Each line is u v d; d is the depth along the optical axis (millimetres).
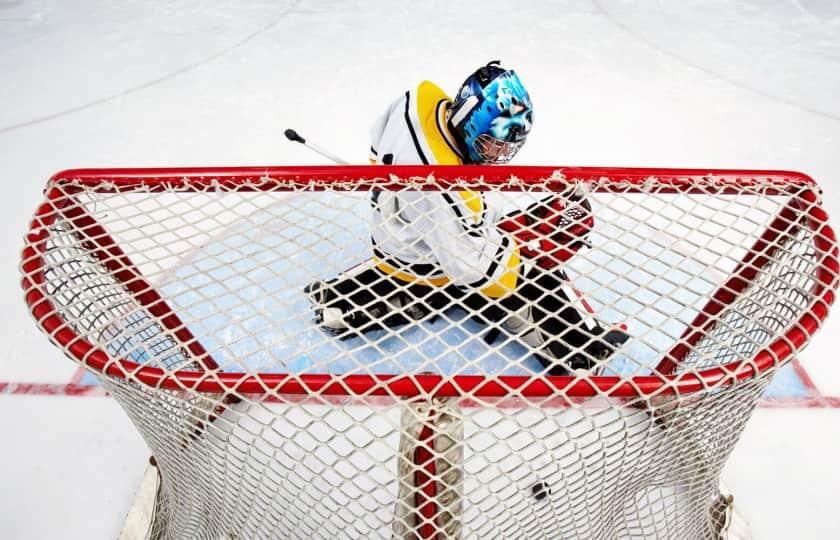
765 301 1404
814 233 1180
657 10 4559
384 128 1898
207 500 1441
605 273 2381
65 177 1227
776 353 1024
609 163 3264
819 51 4090
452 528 1343
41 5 4582
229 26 4402
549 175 1219
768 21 4395
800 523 1855
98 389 2176
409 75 3936
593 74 3938
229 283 2301
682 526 1676
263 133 3477
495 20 4488
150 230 2561
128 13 4527
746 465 1977
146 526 1780
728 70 3947
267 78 3900
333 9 4609
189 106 3668
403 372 1021
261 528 1563
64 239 1421
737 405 1206
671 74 3936
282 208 2617
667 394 1000
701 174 1225
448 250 1354
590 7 4613
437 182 1229
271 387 1006
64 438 2043
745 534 1794
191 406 1159
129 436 2047
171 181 1236
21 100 3689
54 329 1049
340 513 1679
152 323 1228
